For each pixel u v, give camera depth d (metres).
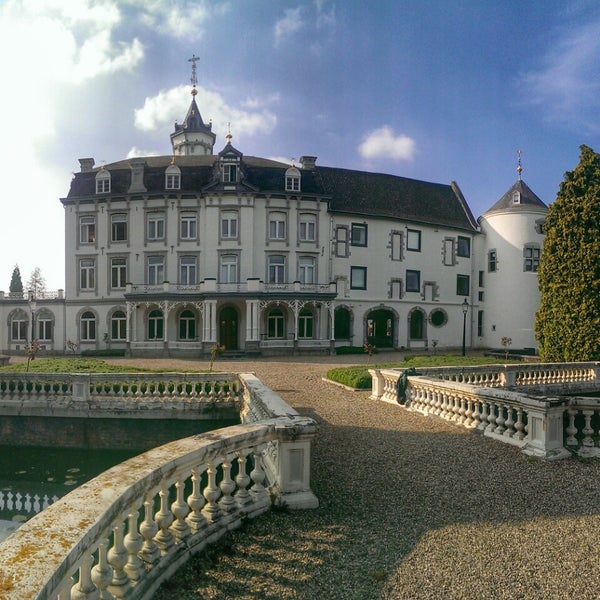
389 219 36.00
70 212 33.62
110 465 12.56
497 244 39.62
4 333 33.88
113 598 3.08
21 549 2.36
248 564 4.03
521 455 7.54
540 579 3.86
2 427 12.89
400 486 6.08
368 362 25.66
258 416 8.30
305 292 31.39
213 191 31.86
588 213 22.23
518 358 28.38
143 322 32.25
